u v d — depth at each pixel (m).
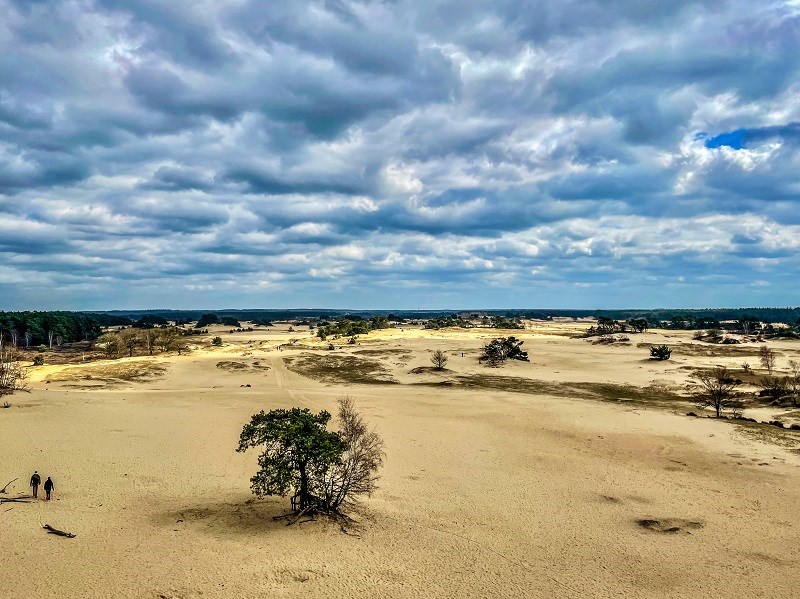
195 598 22.89
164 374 106.44
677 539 30.45
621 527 32.12
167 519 31.77
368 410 67.00
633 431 56.88
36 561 25.67
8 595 22.41
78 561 25.88
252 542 28.88
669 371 106.00
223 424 58.34
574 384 93.69
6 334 182.00
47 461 43.09
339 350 145.75
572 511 34.59
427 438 53.09
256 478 32.94
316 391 85.62
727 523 32.84
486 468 43.66
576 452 48.72
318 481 33.66
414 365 117.81
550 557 28.08
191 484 38.47
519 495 37.47
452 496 37.06
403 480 40.25
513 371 110.12
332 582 24.86
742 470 43.56
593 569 26.77
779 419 65.06
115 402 72.88
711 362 118.31
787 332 193.12
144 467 42.25
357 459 34.47
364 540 29.69
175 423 58.75
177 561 26.30
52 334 198.62
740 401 76.31
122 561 26.06
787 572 26.61
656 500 36.72
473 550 28.75
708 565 27.31
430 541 29.78
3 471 40.25
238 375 107.25
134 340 156.88
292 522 31.56
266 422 34.25
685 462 45.78
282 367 117.88
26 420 59.00
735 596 24.33
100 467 41.91
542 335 191.88
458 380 98.38
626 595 24.30
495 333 197.12
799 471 43.38
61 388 88.12
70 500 34.50
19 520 30.75
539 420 62.19
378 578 25.39
